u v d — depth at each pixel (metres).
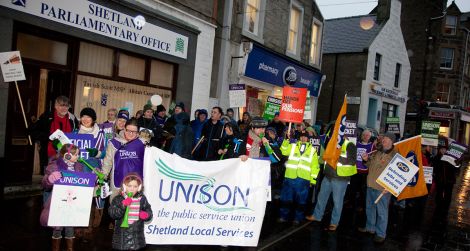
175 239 4.92
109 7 8.17
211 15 11.34
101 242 5.16
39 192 7.15
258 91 14.35
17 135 7.17
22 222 5.54
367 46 20.80
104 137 5.37
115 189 4.96
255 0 13.63
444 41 32.12
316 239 6.45
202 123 8.47
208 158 7.48
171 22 9.77
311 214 8.02
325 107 22.08
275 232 6.56
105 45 8.37
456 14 32.19
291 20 15.88
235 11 12.44
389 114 24.17
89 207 4.32
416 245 6.84
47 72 7.79
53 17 7.13
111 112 7.05
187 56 10.56
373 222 7.12
